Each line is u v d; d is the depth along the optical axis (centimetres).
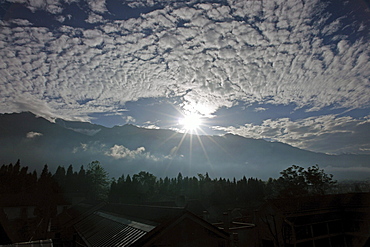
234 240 1192
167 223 969
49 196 3020
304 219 1788
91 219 1755
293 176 4247
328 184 3894
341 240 1789
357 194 1959
